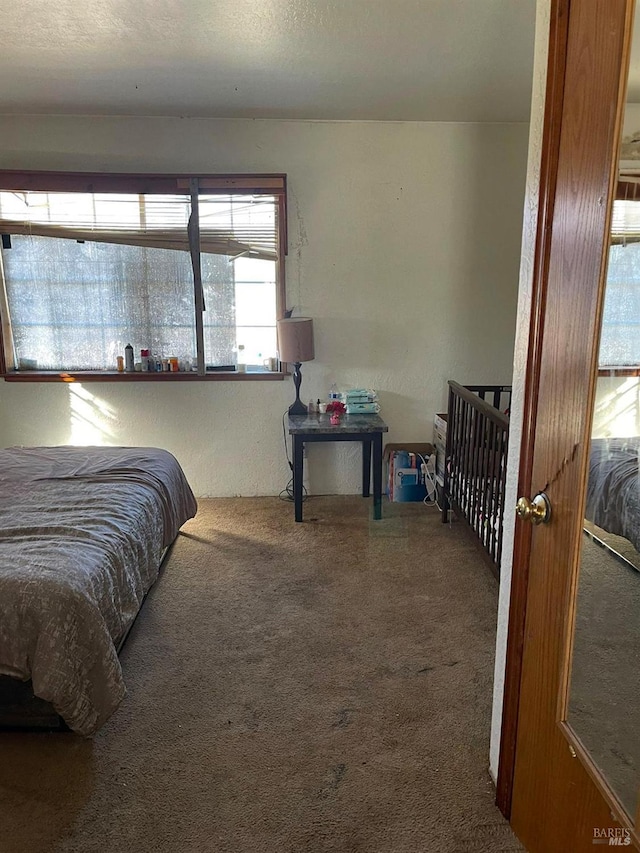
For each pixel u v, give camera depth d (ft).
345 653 7.60
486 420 9.26
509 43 8.02
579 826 4.02
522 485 4.73
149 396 12.58
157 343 12.48
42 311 12.20
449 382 11.53
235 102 10.57
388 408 13.01
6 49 8.23
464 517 10.63
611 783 3.72
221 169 11.78
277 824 5.17
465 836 5.05
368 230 12.17
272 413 12.82
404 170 11.94
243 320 12.50
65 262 12.00
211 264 12.17
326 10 7.11
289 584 9.36
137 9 7.07
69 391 12.46
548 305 4.28
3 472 9.22
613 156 3.40
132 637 7.95
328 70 9.01
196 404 12.67
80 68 8.96
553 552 4.27
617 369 3.72
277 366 12.75
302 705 6.66
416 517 12.05
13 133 11.41
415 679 7.09
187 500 10.67
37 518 7.48
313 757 5.92
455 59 8.58
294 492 11.76
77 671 5.74
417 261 12.37
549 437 4.30
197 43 8.04
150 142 11.59
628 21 3.25
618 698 3.83
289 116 11.42
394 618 8.40
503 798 5.22
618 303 3.62
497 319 12.71
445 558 10.24
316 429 11.36
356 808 5.33
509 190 12.14
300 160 11.81
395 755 5.94
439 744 6.09
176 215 11.89
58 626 5.66
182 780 5.64
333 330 12.57
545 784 4.50
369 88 9.81
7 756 5.95
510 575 5.09
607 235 3.50
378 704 6.68
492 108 10.87
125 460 9.94
